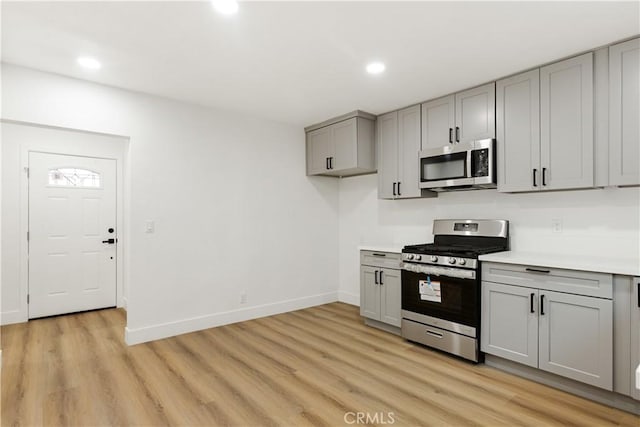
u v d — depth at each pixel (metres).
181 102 3.54
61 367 2.75
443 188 3.38
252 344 3.25
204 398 2.30
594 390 2.25
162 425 2.02
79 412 2.14
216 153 3.78
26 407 2.19
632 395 2.04
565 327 2.31
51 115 2.83
